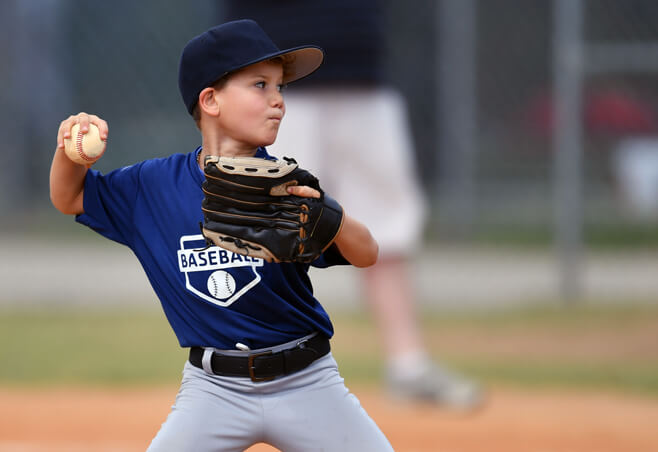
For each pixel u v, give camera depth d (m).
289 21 19.94
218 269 9.23
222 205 8.80
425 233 39.78
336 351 24.58
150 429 17.59
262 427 9.41
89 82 38.56
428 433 17.30
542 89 39.19
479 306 30.25
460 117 37.97
